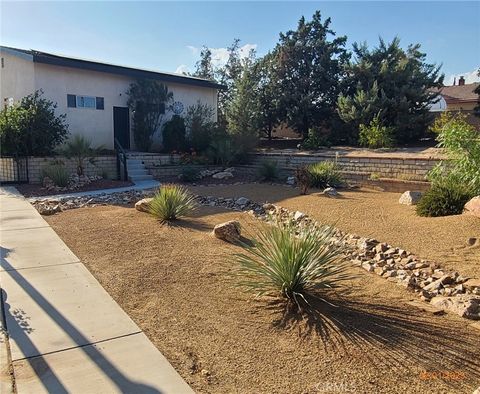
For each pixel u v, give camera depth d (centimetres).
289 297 441
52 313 411
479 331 384
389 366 324
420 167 1237
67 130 1650
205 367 321
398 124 2011
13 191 1250
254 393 290
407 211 875
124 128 1888
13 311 414
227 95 2983
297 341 363
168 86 1970
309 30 2397
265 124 2498
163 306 432
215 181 1525
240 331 380
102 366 319
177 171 1664
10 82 1773
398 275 546
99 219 836
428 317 414
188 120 1925
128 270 538
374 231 750
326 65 2367
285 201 1078
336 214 894
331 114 2353
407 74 2077
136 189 1330
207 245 657
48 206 996
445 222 732
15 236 703
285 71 2406
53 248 634
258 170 1552
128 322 394
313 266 448
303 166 1384
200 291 472
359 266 589
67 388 291
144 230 746
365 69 2156
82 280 502
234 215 930
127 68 1827
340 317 409
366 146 1950
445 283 518
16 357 330
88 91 1752
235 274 508
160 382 300
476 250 615
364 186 1289
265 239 521
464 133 769
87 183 1395
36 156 1448
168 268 546
